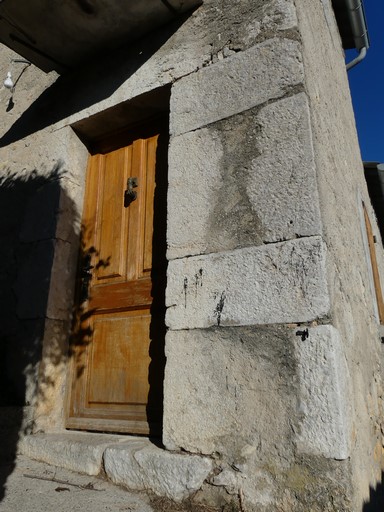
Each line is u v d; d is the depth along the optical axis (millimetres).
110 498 2055
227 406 2074
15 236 3521
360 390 2365
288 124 2328
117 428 2717
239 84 2592
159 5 2990
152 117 3346
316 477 1778
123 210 3230
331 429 1796
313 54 2848
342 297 2330
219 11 2893
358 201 3932
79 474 2330
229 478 1945
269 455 1905
